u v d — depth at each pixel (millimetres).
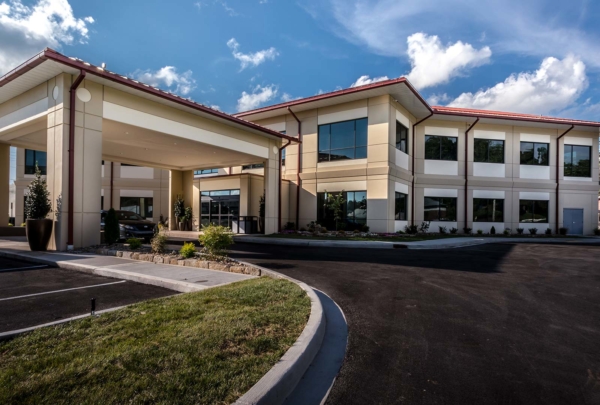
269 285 6812
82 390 2895
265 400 2914
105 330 4266
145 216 31375
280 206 21453
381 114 20031
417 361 4035
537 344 4551
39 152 30031
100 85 12430
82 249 11484
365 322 5348
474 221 24984
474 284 7918
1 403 2689
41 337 4016
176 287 6965
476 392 3379
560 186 26156
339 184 21328
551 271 9727
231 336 4090
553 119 25109
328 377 3658
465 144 25094
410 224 23266
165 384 3018
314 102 21391
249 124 18250
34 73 11586
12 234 17531
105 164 30547
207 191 24922
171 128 15133
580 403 3213
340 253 12969
